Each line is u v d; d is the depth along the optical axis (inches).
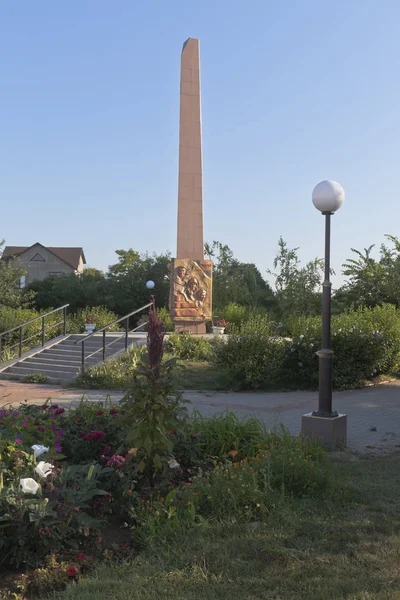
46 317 927.0
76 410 281.7
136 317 1636.3
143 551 170.1
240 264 1462.8
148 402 207.9
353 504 210.7
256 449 255.6
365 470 260.4
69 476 190.2
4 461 192.2
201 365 649.0
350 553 168.6
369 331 585.3
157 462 206.5
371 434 348.2
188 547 170.1
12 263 1121.4
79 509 176.4
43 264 2664.9
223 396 505.4
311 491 218.5
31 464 185.8
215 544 171.8
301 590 146.3
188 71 904.9
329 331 314.8
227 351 547.2
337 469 255.3
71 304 1670.8
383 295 1022.4
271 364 541.3
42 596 145.8
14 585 150.5
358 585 147.9
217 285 1302.9
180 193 893.2
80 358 666.8
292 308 1147.3
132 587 146.3
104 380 578.9
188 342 701.3
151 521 181.9
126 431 219.1
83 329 915.4
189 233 893.8
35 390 556.4
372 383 599.8
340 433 308.8
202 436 266.7
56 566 156.7
